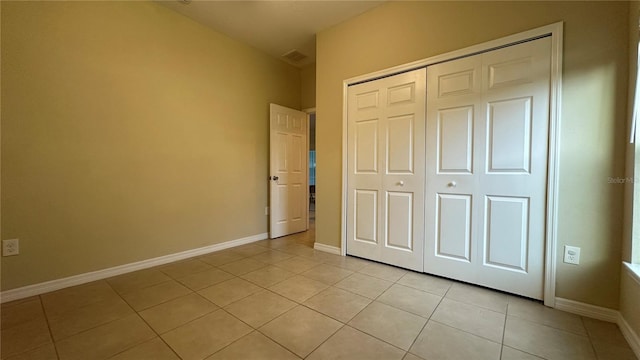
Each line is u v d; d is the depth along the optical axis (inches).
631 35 59.2
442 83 87.4
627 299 57.7
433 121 89.5
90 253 87.8
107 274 91.1
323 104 119.6
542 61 70.7
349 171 112.0
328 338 56.9
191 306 70.9
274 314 66.7
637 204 56.8
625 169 61.0
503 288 77.5
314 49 140.9
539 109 71.1
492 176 78.5
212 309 69.2
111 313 67.2
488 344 54.9
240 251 121.8
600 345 54.5
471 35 81.6
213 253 119.0
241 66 132.6
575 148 66.4
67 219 83.2
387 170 100.7
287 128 153.1
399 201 97.8
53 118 80.2
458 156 84.4
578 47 66.0
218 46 122.6
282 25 116.6
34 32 76.5
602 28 63.2
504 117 76.3
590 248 65.3
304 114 163.9
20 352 52.4
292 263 104.8
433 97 89.4
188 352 52.6
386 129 100.8
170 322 63.2
